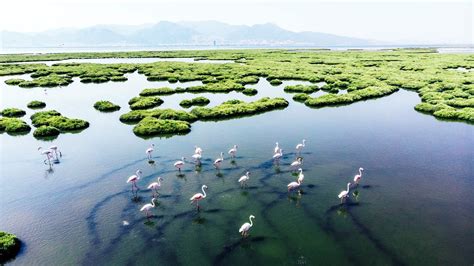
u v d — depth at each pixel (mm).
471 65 109375
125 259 21453
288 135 44656
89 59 166625
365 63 121188
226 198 28547
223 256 21656
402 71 98500
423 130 46750
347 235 23453
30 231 24344
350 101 63781
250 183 31078
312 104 61188
